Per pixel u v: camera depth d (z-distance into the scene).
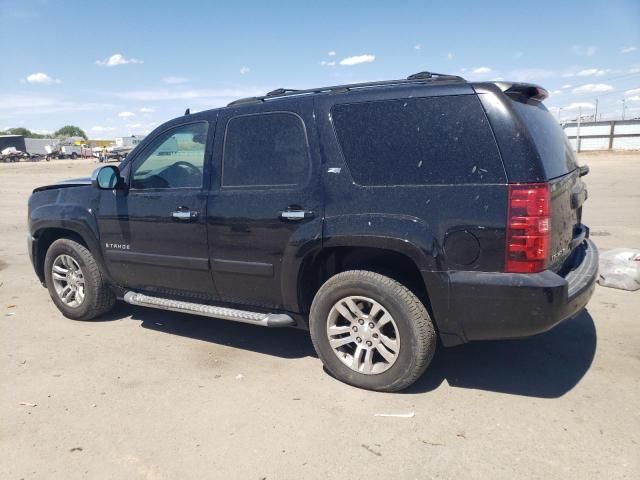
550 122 3.77
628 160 36.31
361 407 3.49
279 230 3.84
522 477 2.74
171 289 4.65
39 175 36.03
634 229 9.46
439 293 3.33
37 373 4.12
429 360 3.56
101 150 86.94
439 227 3.30
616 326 4.78
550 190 3.18
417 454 2.96
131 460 2.97
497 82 3.32
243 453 3.01
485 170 3.21
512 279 3.14
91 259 5.16
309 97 3.85
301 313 4.00
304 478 2.79
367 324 3.67
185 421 3.36
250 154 4.06
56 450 3.08
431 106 3.41
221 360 4.32
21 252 9.10
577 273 3.67
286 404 3.55
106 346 4.67
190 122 4.43
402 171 3.45
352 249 3.81
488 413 3.37
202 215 4.21
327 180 3.66
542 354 4.24
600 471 2.76
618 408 3.38
